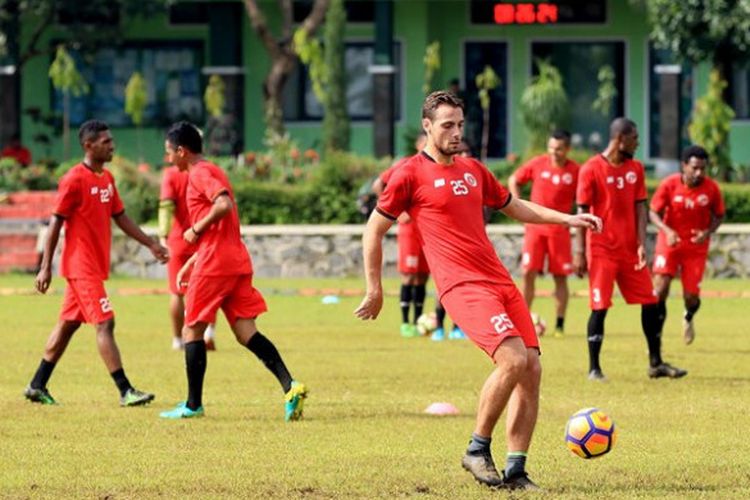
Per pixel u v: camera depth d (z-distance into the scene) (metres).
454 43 99.38
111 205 35.75
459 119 25.84
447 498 24.91
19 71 94.88
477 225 25.78
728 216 74.94
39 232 76.69
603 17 99.00
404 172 25.84
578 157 73.81
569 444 26.88
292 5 98.38
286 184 80.00
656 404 35.59
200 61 101.00
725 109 81.00
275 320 57.19
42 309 61.06
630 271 39.97
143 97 88.31
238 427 32.44
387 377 40.97
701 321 55.91
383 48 92.19
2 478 27.05
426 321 52.09
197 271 33.69
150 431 31.97
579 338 50.75
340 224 76.88
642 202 39.94
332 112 91.19
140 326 54.56
